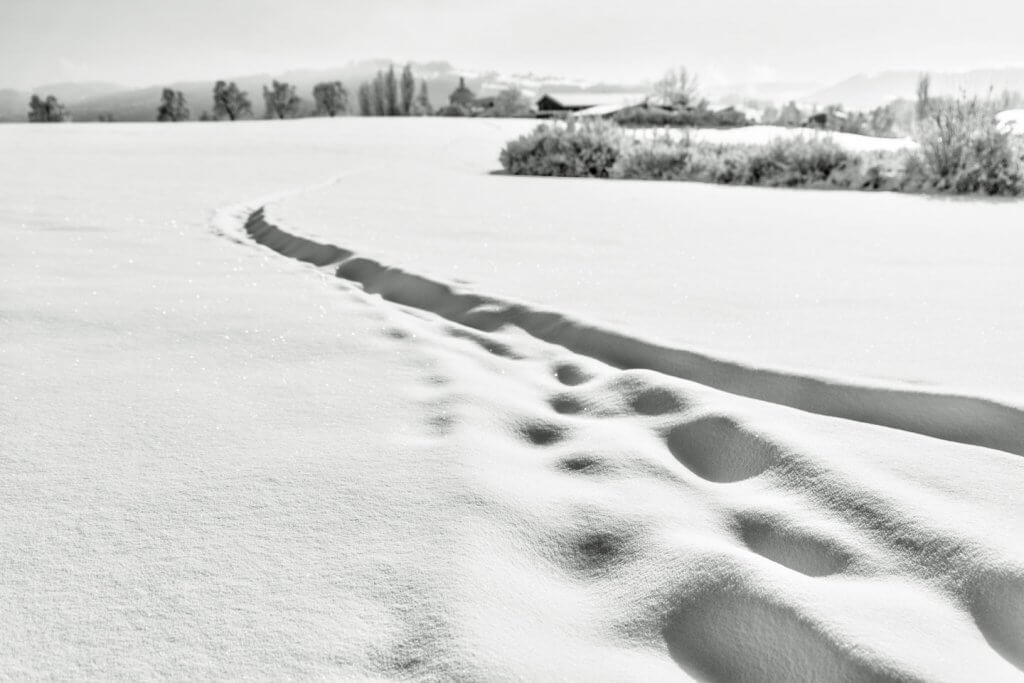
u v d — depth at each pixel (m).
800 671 1.11
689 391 2.14
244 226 6.66
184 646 1.13
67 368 2.48
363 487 1.65
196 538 1.44
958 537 1.37
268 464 1.78
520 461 1.84
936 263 4.50
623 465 1.76
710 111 48.53
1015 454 1.83
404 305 3.77
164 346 2.78
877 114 45.88
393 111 103.00
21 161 13.95
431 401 2.24
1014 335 2.81
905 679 1.04
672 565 1.31
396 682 1.06
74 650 1.12
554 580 1.35
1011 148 9.98
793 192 10.33
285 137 24.30
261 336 2.95
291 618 1.20
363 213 7.19
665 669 1.11
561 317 3.09
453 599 1.23
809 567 1.40
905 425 2.03
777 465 1.72
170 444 1.89
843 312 3.24
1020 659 1.15
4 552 1.38
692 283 3.91
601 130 15.12
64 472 1.72
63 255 4.64
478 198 9.00
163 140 22.12
